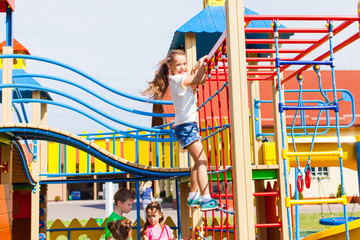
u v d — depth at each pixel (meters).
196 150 4.27
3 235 6.12
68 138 5.75
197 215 5.76
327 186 23.52
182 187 6.86
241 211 3.31
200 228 5.71
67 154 8.62
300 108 3.53
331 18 3.87
